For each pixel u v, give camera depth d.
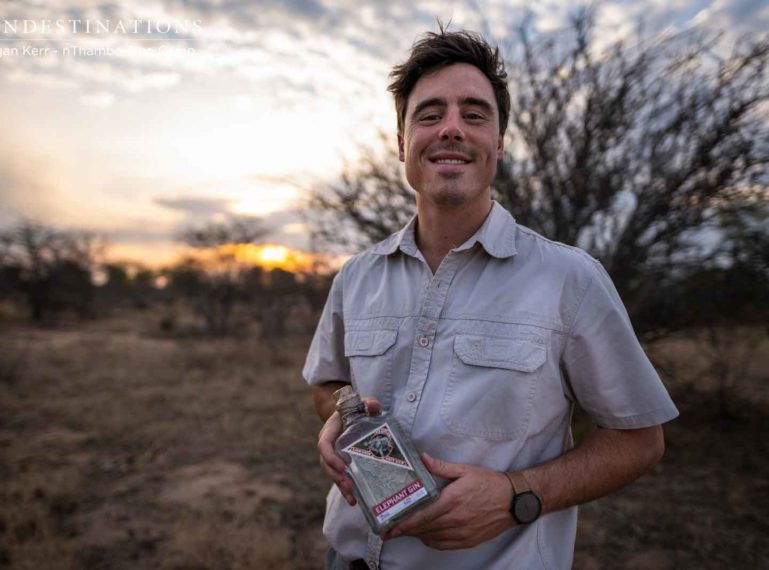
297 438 5.61
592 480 1.12
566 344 1.16
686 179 4.18
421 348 1.22
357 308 1.40
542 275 1.18
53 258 25.19
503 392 1.12
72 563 3.19
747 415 5.29
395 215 4.69
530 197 4.41
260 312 15.37
